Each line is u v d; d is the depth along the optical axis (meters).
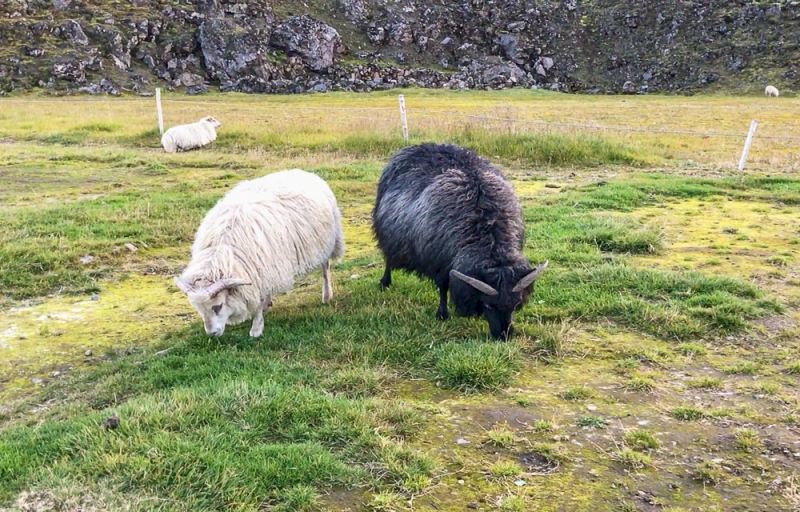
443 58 69.00
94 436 4.16
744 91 59.81
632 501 3.76
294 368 5.40
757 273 7.64
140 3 57.84
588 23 73.25
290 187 6.67
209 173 14.80
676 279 7.09
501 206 6.30
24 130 20.66
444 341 5.94
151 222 9.91
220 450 4.04
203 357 5.61
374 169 14.41
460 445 4.29
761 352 5.73
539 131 17.59
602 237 8.79
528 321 6.36
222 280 5.56
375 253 8.90
